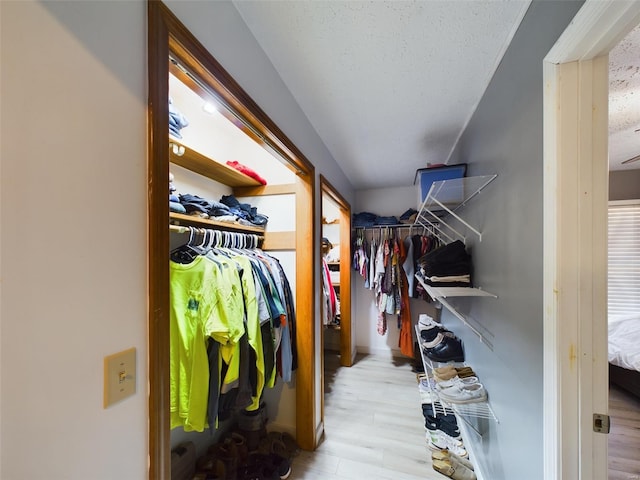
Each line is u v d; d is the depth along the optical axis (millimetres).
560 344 701
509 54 1034
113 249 493
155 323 562
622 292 3002
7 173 365
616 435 1896
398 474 1494
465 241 1767
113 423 490
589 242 681
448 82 1299
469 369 1636
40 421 396
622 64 1202
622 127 1897
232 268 1327
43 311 399
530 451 874
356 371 2906
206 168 1555
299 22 950
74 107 436
